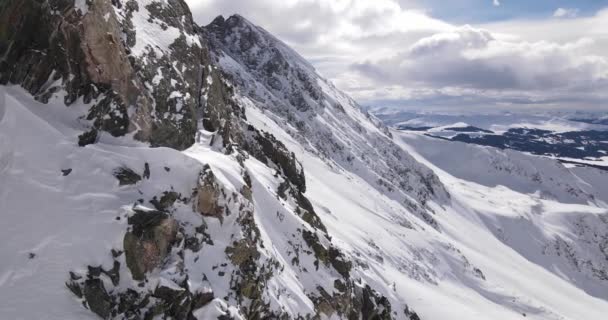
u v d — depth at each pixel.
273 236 23.95
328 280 25.72
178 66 26.52
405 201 153.75
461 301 61.59
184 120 24.36
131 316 14.39
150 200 17.14
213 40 157.25
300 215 30.94
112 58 20.14
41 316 13.08
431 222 153.38
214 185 19.02
